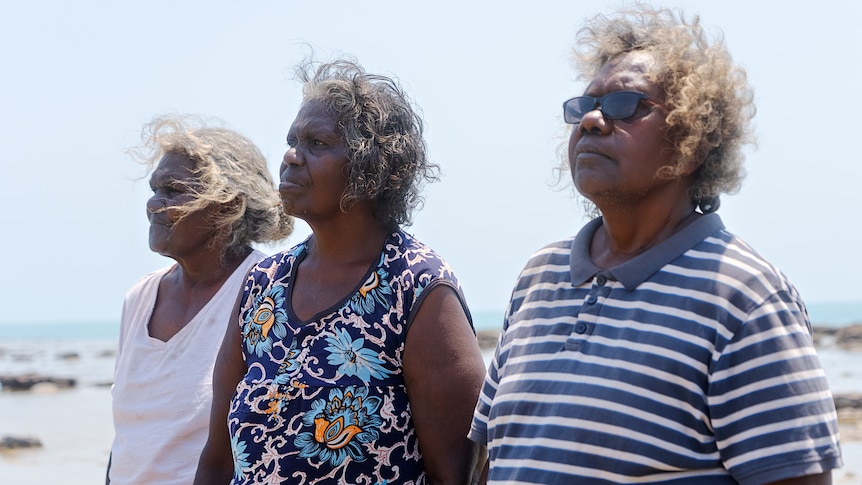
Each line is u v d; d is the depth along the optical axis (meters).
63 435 21.28
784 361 2.80
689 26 3.24
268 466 3.76
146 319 5.06
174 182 4.94
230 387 4.16
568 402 2.97
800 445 2.72
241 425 3.84
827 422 2.77
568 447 2.94
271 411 3.80
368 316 3.87
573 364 3.02
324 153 3.96
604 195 3.12
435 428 3.85
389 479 3.81
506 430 3.14
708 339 2.87
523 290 3.40
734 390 2.81
